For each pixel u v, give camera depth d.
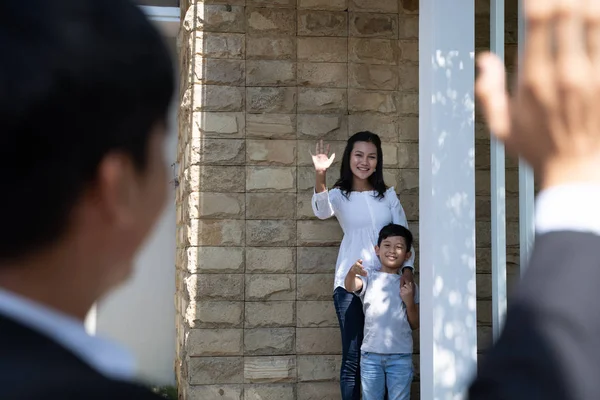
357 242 4.96
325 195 4.92
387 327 4.70
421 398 3.69
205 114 5.37
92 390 0.56
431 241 3.57
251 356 5.33
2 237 0.61
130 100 0.65
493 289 3.78
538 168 0.70
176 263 6.48
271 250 5.38
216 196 5.35
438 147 3.58
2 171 0.60
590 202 0.67
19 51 0.59
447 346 3.52
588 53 0.66
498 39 3.76
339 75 5.48
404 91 5.53
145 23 0.67
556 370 0.62
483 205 5.48
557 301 0.64
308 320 5.38
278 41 5.46
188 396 5.27
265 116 5.42
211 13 5.41
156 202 0.71
